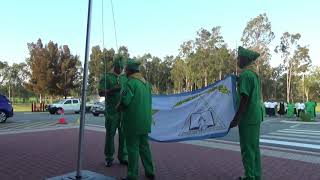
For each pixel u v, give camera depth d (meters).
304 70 73.56
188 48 77.50
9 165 8.83
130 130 7.07
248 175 6.73
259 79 6.88
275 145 14.30
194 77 75.06
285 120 31.00
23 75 93.06
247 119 6.70
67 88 66.94
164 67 95.81
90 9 7.20
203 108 7.96
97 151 10.90
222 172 8.30
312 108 33.81
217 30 74.12
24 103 77.25
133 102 7.05
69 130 17.48
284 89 86.12
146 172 7.55
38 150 11.04
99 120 27.20
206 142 13.32
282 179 7.73
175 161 9.56
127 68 7.28
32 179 7.52
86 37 7.20
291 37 72.94
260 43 67.12
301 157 10.34
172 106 8.18
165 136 8.16
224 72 74.81
